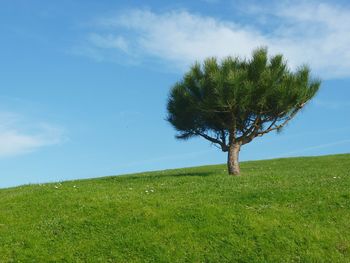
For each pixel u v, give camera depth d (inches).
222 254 791.1
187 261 780.0
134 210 941.8
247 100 1439.5
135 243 823.7
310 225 868.0
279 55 1524.4
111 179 1491.1
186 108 1556.3
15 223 919.7
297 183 1143.6
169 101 1614.2
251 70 1483.8
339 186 1072.2
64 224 901.8
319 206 943.7
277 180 1218.6
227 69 1462.8
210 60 1520.7
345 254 789.9
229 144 1533.0
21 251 809.5
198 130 1599.4
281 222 879.7
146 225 879.7
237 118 1521.9
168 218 901.2
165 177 1435.8
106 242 831.7
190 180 1295.5
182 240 827.4
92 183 1384.1
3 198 1100.5
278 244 810.8
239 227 858.1
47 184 1411.2
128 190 1157.7
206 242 821.9
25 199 1067.3
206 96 1486.2
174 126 1616.6
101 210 952.3
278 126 1553.9
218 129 1572.3
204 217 895.1
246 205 960.9
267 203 969.5
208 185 1171.3
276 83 1504.7
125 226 882.1
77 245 828.0
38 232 873.5
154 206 960.9
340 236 833.5
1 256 797.2
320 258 776.9
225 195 1034.7
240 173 1531.7
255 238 829.8
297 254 789.2
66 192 1122.7
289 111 1525.6
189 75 1551.4
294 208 943.0
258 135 1550.2
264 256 784.9
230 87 1409.9
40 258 793.6
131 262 780.0
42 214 959.6
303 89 1493.6
